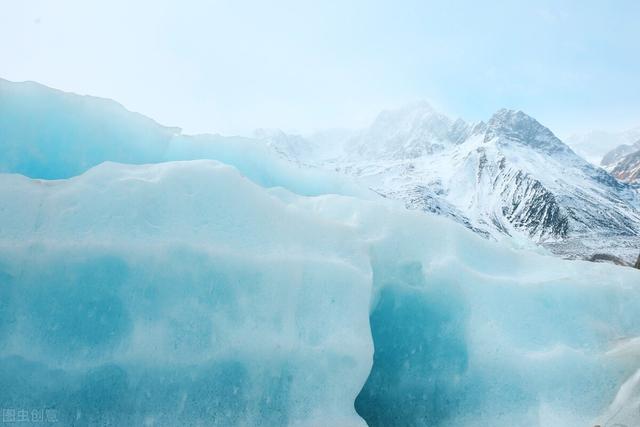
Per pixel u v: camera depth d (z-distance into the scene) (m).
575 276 7.45
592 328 6.64
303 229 5.90
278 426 4.78
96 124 8.02
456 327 6.43
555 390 6.00
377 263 6.64
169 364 4.56
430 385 6.26
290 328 5.11
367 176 109.50
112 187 5.07
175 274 4.81
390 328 6.62
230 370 4.79
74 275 4.49
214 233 5.20
